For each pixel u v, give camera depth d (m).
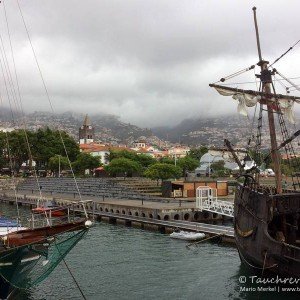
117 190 99.19
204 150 175.50
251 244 30.19
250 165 44.56
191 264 36.62
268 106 37.38
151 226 57.34
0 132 157.00
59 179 131.25
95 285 30.56
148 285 30.58
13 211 83.81
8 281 24.67
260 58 37.69
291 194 30.55
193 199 77.81
